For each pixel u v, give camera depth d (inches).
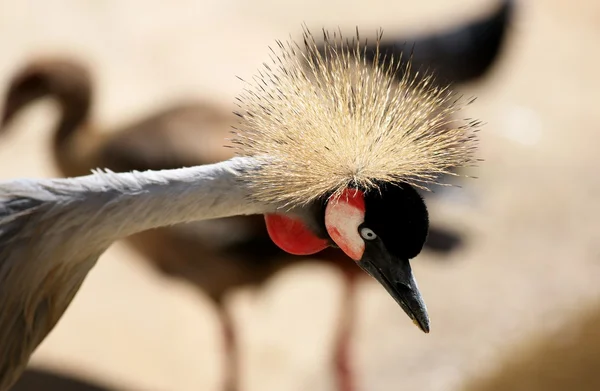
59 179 136.0
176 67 432.8
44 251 136.6
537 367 215.9
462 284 328.8
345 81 135.9
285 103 133.8
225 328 290.4
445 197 328.8
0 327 143.3
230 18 473.7
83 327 310.3
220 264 272.7
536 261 340.5
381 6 492.4
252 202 133.4
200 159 269.6
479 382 225.9
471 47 349.4
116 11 461.7
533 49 480.4
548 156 401.4
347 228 134.3
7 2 450.0
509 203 368.2
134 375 295.3
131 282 331.9
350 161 131.3
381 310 325.1
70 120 297.1
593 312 220.7
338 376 292.7
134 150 276.2
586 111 437.1
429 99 139.6
